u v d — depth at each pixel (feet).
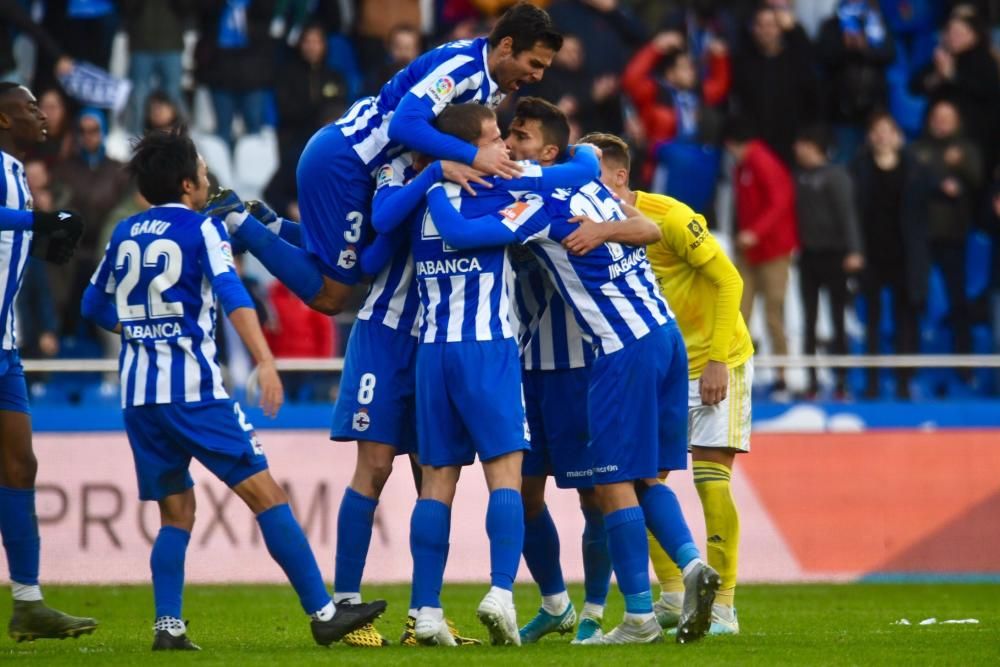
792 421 135.33
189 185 66.39
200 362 64.49
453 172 66.13
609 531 68.28
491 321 65.98
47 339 133.80
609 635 68.49
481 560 122.21
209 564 118.93
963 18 158.40
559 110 72.69
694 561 66.18
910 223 145.48
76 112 151.94
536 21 69.92
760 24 153.58
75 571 118.01
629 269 68.69
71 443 119.34
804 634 75.31
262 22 155.43
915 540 126.82
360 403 70.33
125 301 64.80
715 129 155.74
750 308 142.00
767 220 139.64
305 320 135.64
